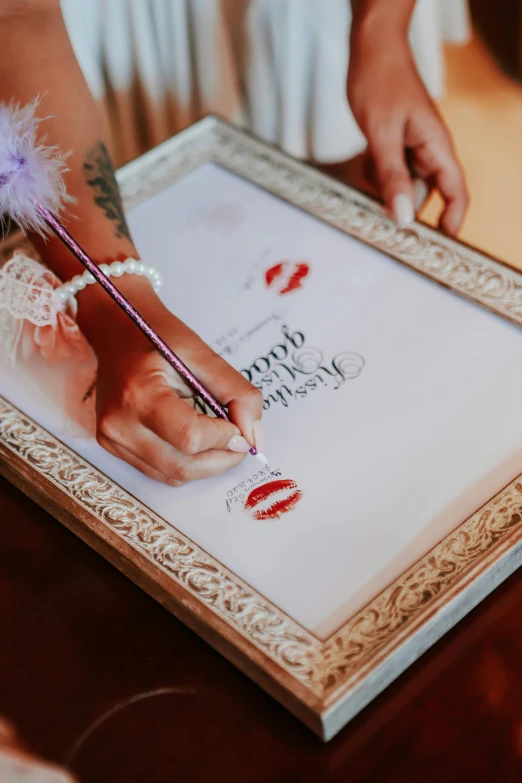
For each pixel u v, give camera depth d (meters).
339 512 0.54
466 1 1.05
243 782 0.47
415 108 0.81
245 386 0.57
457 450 0.57
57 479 0.58
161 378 0.56
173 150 0.80
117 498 0.57
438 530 0.53
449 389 0.60
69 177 0.68
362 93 0.82
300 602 0.51
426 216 0.82
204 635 0.51
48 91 0.69
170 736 0.49
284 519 0.55
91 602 0.55
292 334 0.66
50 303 0.64
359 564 0.52
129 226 0.75
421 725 0.48
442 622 0.50
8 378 0.65
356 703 0.48
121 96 1.03
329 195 0.75
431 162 0.81
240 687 0.50
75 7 0.94
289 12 0.95
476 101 1.02
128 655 0.52
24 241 0.73
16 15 0.69
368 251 0.71
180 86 1.05
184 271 0.71
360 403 0.60
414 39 0.99
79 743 0.49
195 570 0.53
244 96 1.08
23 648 0.53
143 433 0.56
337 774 0.47
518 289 0.66
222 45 1.02
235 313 0.68
